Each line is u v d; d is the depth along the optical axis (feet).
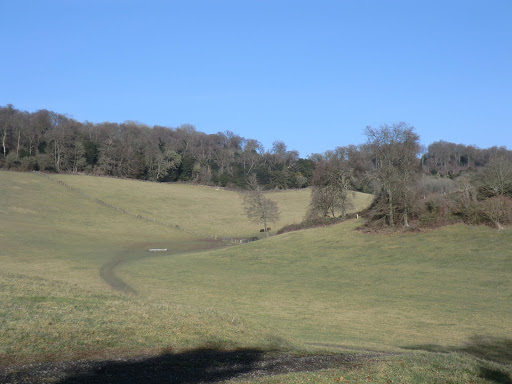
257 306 116.37
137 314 66.44
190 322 67.26
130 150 539.29
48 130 530.27
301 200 474.90
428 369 49.90
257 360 53.52
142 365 47.44
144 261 206.18
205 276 165.17
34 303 64.64
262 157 643.04
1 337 49.75
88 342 52.90
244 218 400.06
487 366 53.21
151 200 433.07
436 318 102.58
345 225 234.99
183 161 572.92
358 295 128.47
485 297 119.55
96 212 367.86
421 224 202.59
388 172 210.59
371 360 53.57
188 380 43.09
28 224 298.35
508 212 184.65
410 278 145.07
